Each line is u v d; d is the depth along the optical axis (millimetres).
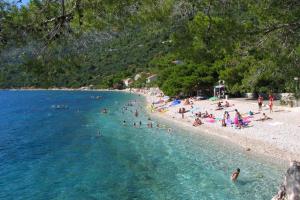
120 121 59031
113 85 169000
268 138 35719
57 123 59750
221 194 22562
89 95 133375
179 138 41594
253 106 55188
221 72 69438
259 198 21547
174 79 81062
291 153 30234
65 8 8852
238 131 40812
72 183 26312
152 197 22672
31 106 94125
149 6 10000
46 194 24141
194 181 25375
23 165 32094
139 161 31797
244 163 29062
